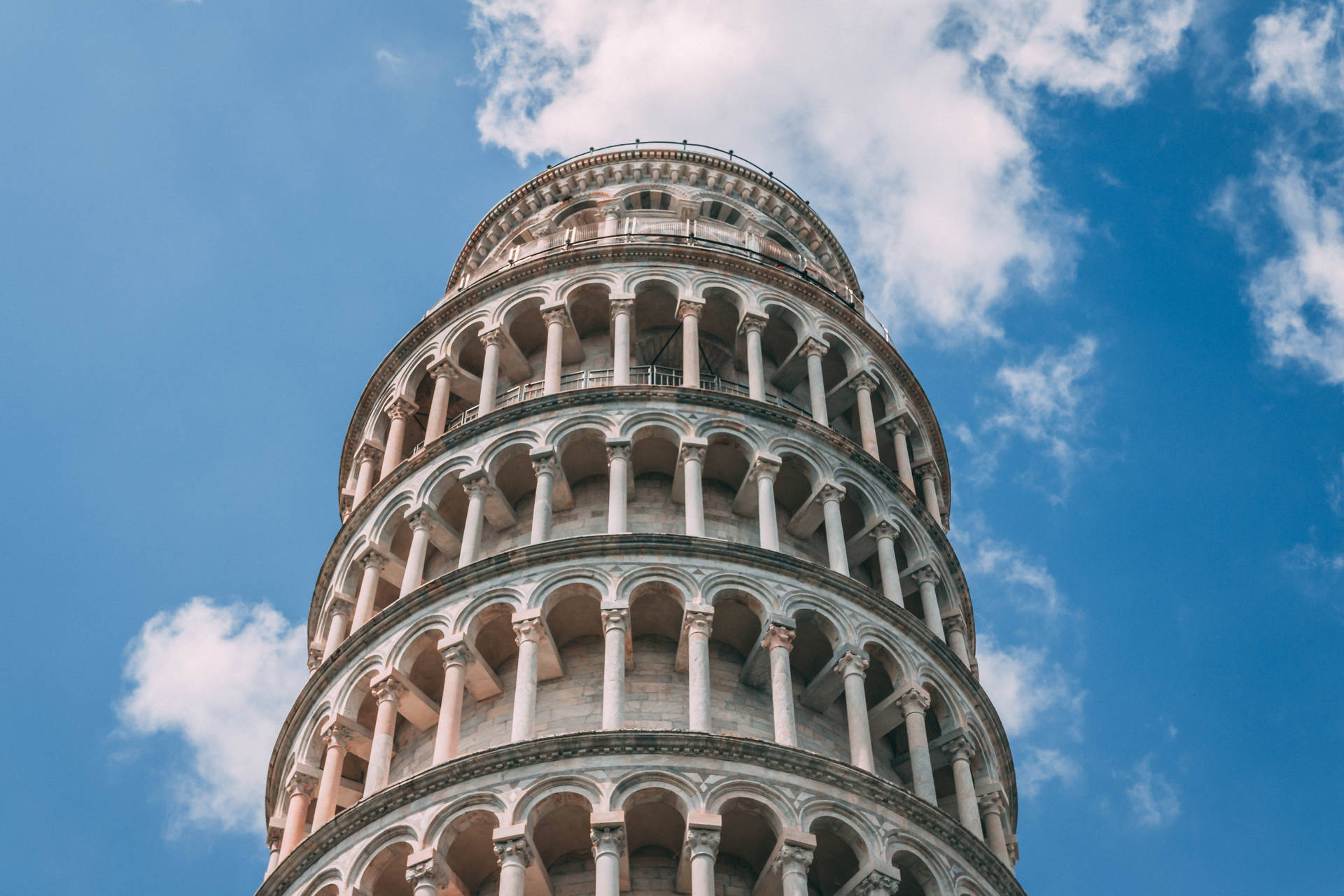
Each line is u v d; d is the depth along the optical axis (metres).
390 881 36.06
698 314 49.81
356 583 46.66
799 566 40.78
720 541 40.53
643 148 65.62
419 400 52.31
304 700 42.88
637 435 44.69
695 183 65.25
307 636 49.94
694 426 44.81
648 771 34.66
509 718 39.66
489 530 45.56
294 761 42.00
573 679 40.09
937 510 50.75
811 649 41.47
